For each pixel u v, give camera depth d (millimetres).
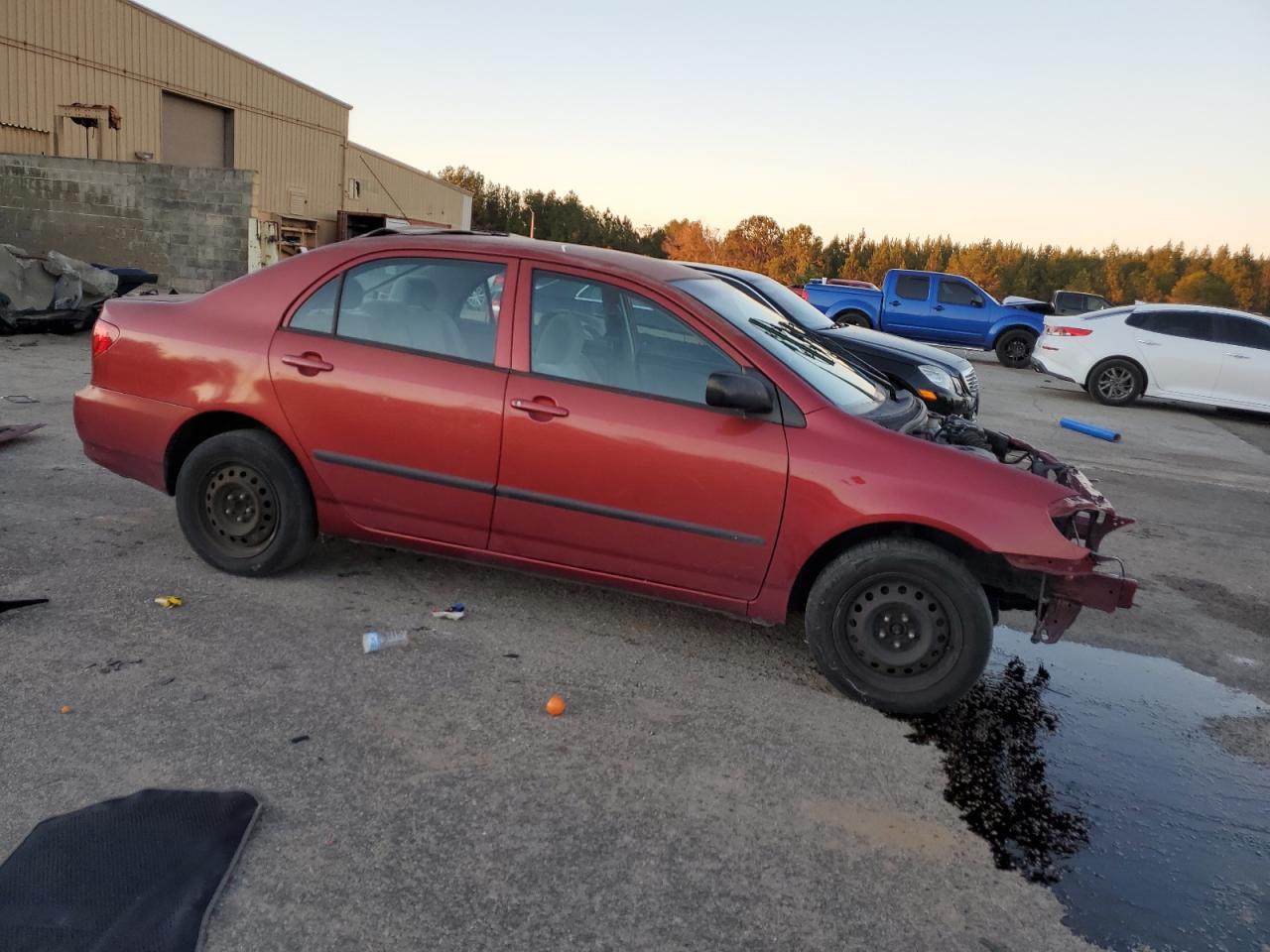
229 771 3016
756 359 3854
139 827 2666
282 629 4055
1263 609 5711
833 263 104125
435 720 3438
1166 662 4730
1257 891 2908
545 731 3430
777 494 3734
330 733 3287
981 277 103312
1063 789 3400
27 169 16828
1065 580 3654
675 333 3930
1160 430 12789
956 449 3807
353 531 4375
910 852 2938
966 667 3682
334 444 4203
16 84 19797
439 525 4199
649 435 3824
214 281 16719
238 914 2414
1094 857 3012
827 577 3766
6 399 8180
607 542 3980
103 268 13727
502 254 4129
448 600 4516
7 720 3195
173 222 16641
